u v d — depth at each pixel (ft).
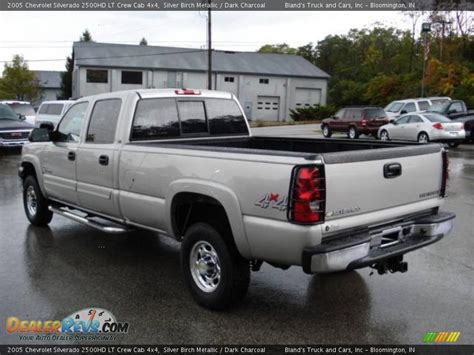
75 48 159.84
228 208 13.65
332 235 12.66
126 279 17.43
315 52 259.60
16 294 15.99
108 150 18.10
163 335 13.37
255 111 166.71
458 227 24.67
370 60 215.51
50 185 22.26
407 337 13.34
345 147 18.56
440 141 61.87
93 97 19.83
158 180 15.96
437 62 135.23
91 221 19.35
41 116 72.18
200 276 15.24
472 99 113.70
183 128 19.29
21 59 218.59
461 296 16.05
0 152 58.85
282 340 13.15
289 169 12.25
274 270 18.42
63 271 18.19
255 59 174.29
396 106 84.28
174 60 161.27
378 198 13.60
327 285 16.94
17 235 23.12
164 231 16.44
